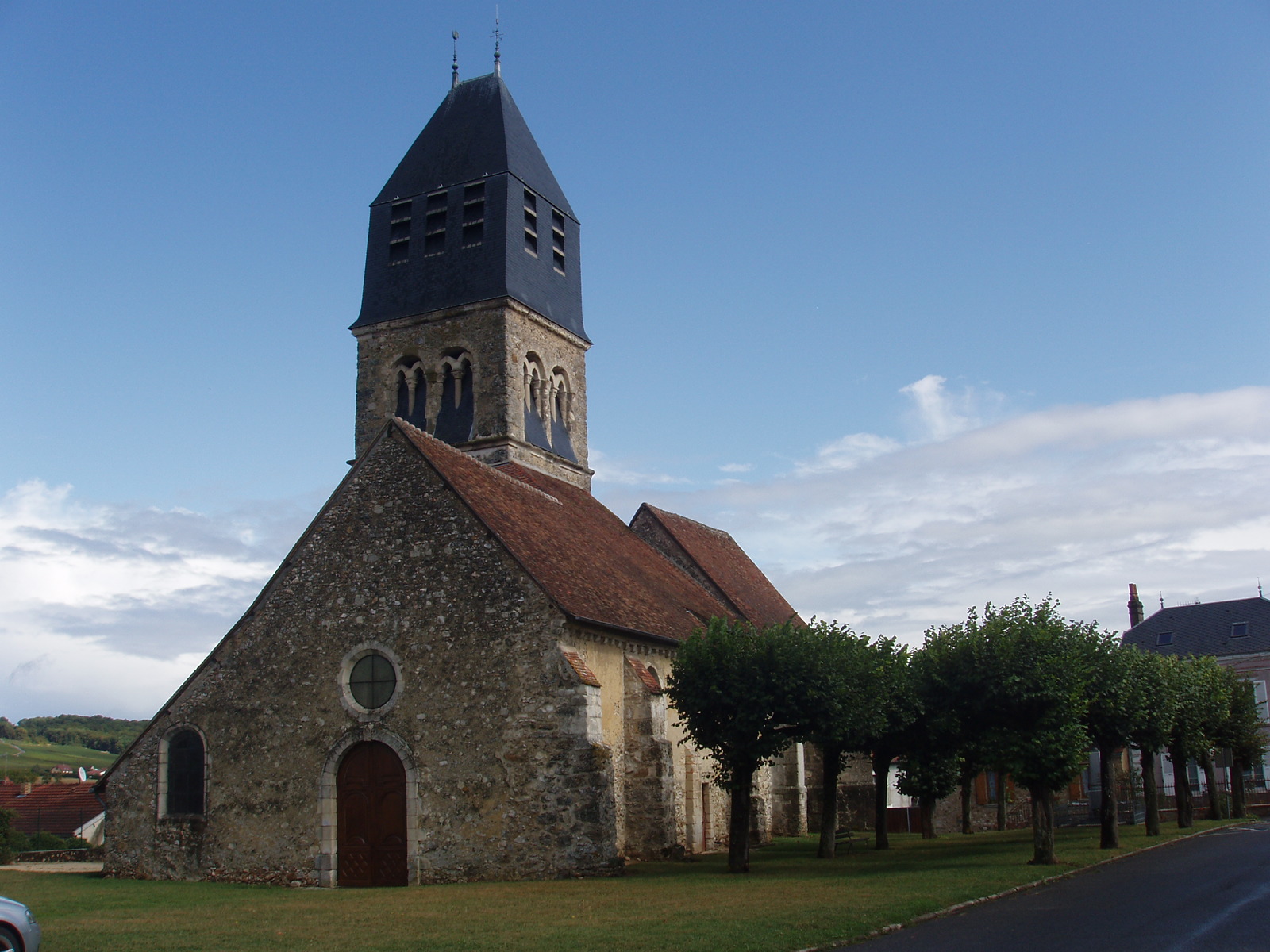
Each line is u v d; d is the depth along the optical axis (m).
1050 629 25.25
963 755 30.45
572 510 35.44
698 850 29.83
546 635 24.33
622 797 26.52
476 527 25.58
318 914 18.30
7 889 24.11
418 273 39.72
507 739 24.14
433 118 42.09
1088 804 41.69
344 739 25.53
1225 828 34.41
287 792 25.86
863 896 18.62
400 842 24.83
